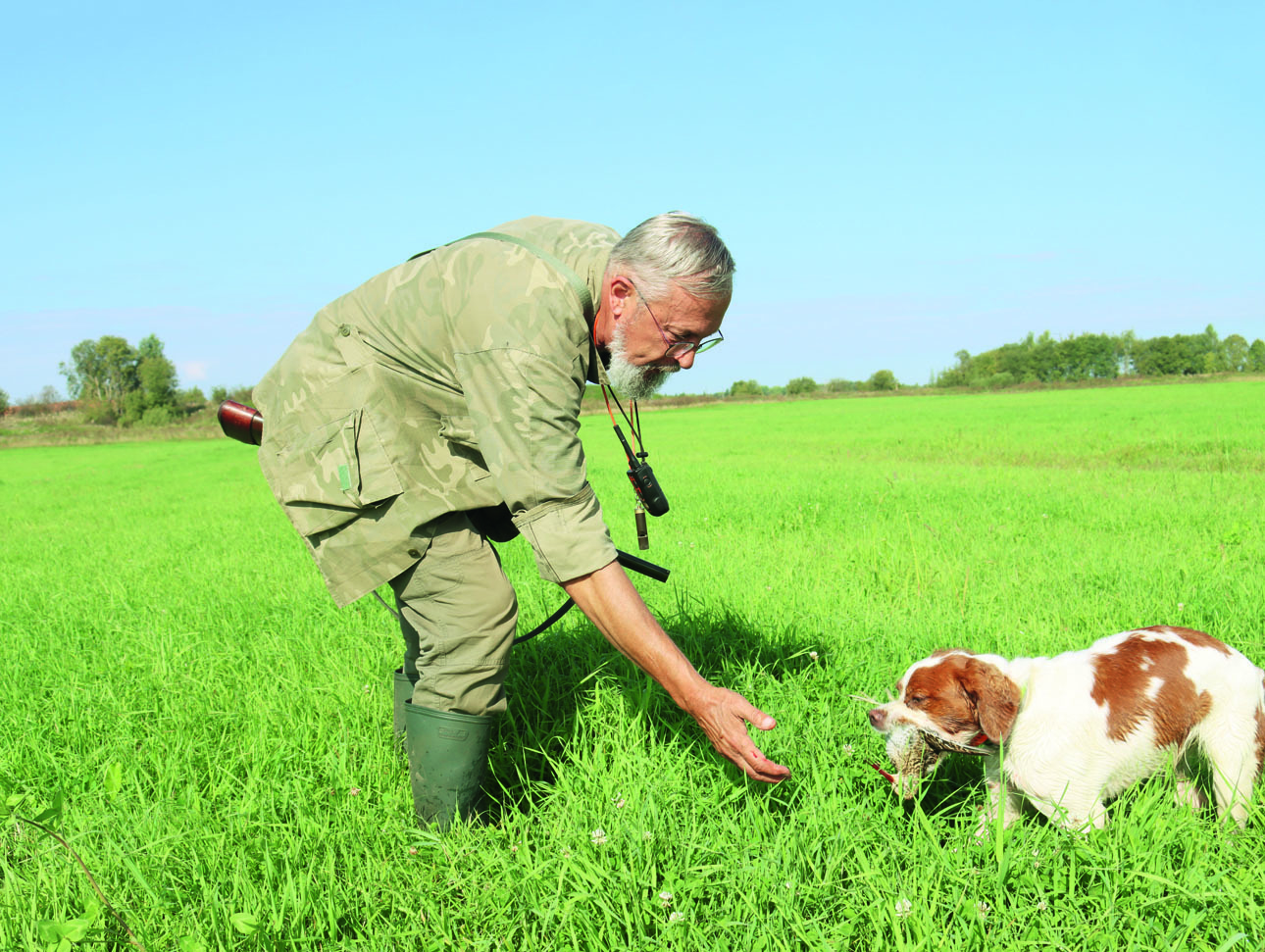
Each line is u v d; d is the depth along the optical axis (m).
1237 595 4.88
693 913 2.27
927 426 29.58
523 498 2.38
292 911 2.38
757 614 4.70
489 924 2.38
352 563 2.69
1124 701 2.56
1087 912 2.27
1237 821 2.60
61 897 2.47
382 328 2.63
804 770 2.99
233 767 3.28
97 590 6.80
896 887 2.30
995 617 4.73
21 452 50.84
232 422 2.96
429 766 2.76
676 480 13.66
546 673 3.86
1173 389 57.72
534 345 2.39
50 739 3.68
